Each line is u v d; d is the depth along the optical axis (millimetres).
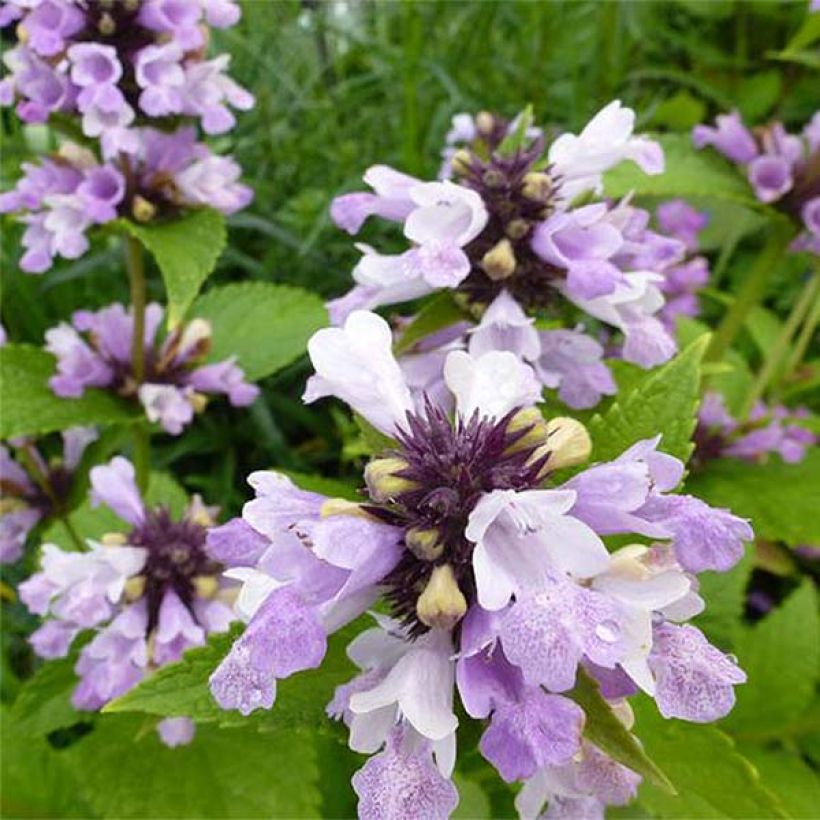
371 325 101
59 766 178
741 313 214
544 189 129
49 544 171
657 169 135
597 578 88
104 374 190
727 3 324
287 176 286
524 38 297
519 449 95
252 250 278
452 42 300
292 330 206
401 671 88
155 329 198
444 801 85
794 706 179
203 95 177
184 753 167
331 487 158
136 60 165
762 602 227
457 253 122
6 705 184
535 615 79
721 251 305
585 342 142
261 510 88
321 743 176
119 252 251
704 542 87
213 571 164
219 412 249
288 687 102
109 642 161
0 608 216
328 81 323
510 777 81
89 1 161
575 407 143
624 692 88
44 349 191
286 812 161
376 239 266
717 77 333
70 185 178
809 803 168
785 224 203
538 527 85
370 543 86
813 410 265
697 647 89
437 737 83
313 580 84
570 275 125
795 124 334
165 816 160
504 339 130
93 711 172
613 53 290
